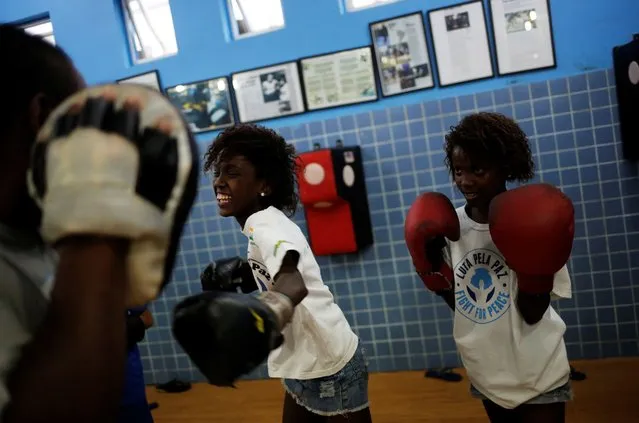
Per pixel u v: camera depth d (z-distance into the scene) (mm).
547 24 2666
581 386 2469
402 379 2883
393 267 2971
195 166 456
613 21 2609
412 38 2852
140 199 407
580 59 2666
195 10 3172
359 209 2893
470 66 2789
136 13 3389
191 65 3219
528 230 1105
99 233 384
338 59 2971
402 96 2914
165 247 427
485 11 2734
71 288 375
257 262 1463
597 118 2629
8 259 453
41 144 422
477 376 1341
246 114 3158
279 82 3080
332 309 1548
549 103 2678
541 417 1278
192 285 3322
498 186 1299
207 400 2980
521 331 1281
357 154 2902
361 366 1576
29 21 3512
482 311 1325
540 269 1124
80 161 395
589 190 2676
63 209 384
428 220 1313
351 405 1538
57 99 471
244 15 3213
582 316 2746
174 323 636
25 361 365
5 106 434
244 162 1528
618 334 2717
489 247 1337
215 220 3238
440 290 1404
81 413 353
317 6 2979
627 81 2443
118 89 445
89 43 3365
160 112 443
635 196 2625
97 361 363
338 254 3027
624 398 2311
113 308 384
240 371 605
